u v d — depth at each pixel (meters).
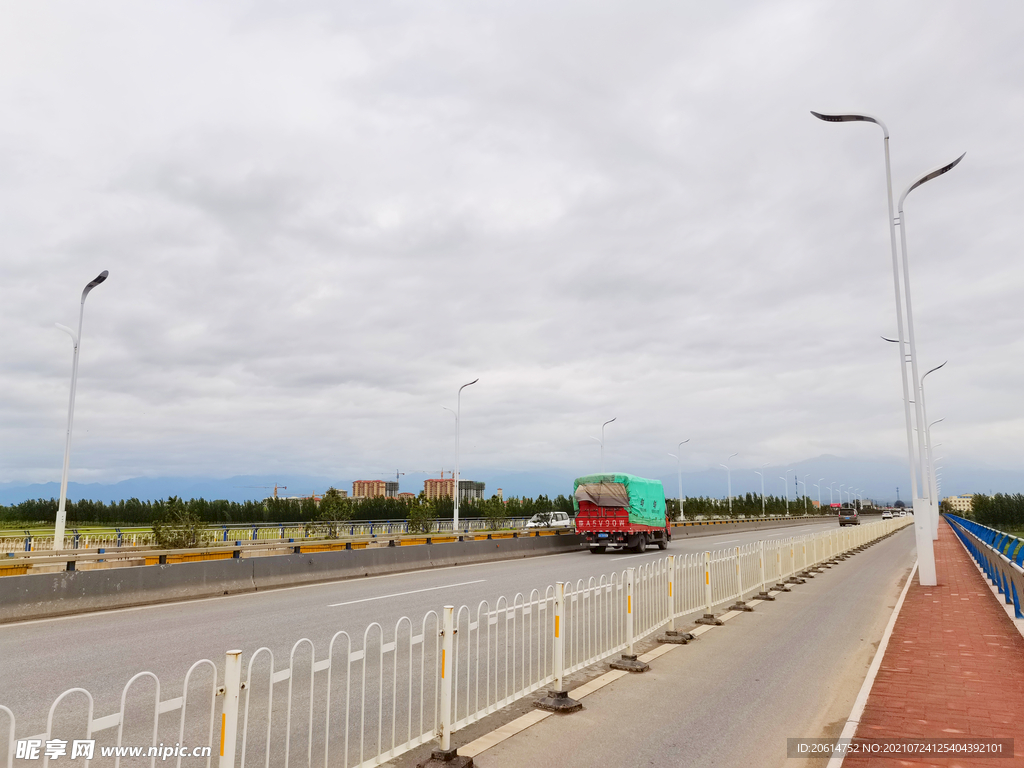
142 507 48.53
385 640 9.80
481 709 6.43
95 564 21.69
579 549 30.78
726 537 45.59
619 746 5.56
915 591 15.43
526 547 26.95
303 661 8.47
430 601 13.60
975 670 8.07
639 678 7.69
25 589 11.41
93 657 8.59
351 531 41.47
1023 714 6.34
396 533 43.56
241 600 13.75
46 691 7.09
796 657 8.81
